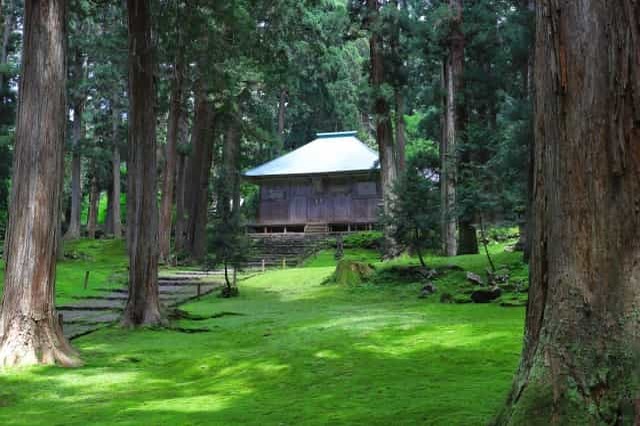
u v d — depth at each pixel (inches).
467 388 203.8
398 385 217.3
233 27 597.9
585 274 124.1
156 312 513.0
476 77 886.4
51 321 346.0
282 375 256.7
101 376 299.3
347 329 380.5
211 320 537.6
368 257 1205.7
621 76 123.0
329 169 1572.3
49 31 355.3
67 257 1211.2
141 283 513.3
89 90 1440.7
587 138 125.4
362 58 1898.4
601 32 125.7
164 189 1162.0
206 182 1239.5
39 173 346.3
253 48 687.7
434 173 1083.9
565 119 128.8
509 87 933.8
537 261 136.1
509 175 713.6
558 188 129.6
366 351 293.3
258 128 1346.0
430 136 1301.7
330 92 1841.8
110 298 748.6
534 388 127.0
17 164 348.5
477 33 919.0
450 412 166.9
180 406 211.0
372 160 1581.0
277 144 1403.8
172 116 1155.9
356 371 250.2
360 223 1593.3
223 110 1091.9
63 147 362.6
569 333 124.5
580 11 128.3
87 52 1204.5
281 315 536.4
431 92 1067.9
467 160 813.2
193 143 1241.4
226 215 802.2
